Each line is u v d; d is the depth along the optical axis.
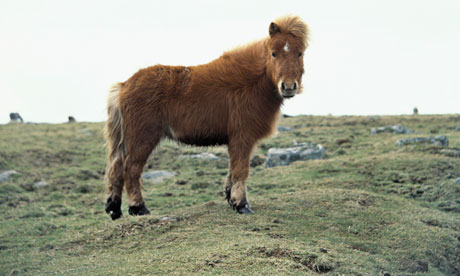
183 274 5.59
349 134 21.23
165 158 17.94
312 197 9.38
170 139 8.59
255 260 5.95
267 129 8.34
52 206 11.93
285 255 6.25
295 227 7.63
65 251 7.40
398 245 7.38
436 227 8.42
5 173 15.20
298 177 12.97
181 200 11.76
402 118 26.22
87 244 7.56
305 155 15.48
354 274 6.01
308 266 6.04
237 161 8.23
